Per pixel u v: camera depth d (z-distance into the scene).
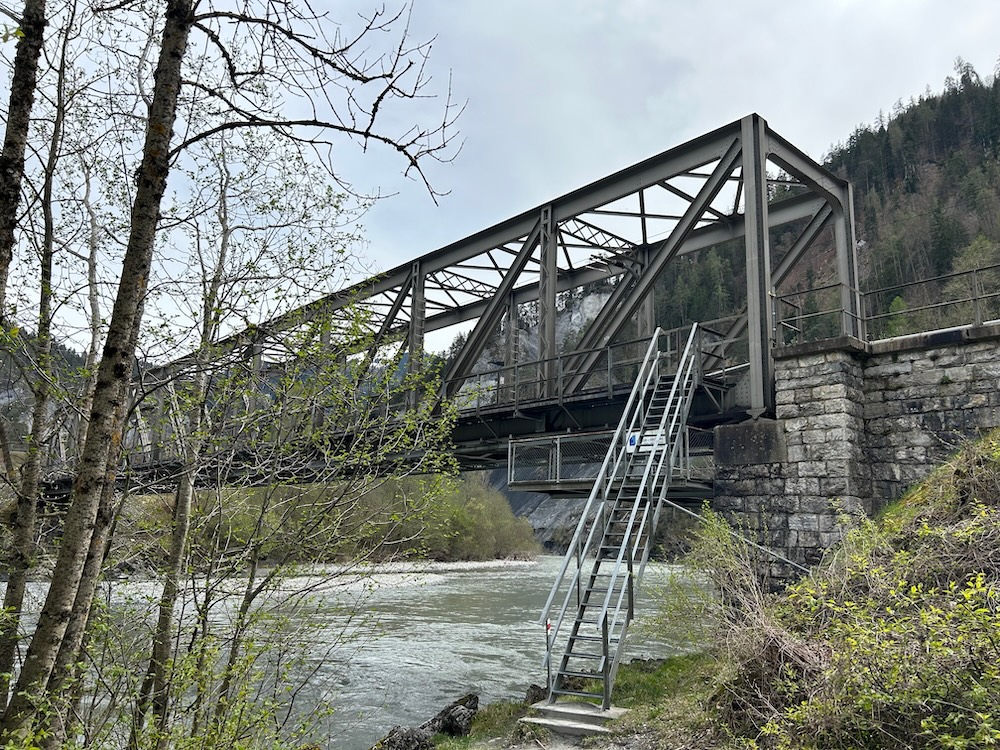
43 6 4.71
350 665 16.48
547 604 9.66
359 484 7.51
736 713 7.33
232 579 7.15
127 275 4.60
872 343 12.85
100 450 4.46
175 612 6.84
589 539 10.77
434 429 7.96
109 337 4.54
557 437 15.41
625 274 21.98
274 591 7.18
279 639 6.87
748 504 12.98
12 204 4.49
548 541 96.69
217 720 5.95
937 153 134.38
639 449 13.39
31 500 6.38
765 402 13.49
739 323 16.84
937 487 10.21
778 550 12.45
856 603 7.45
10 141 4.52
